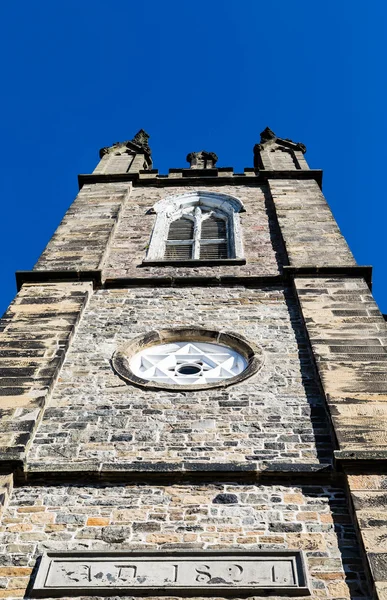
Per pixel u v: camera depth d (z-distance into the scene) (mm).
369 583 7680
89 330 13188
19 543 8430
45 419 10633
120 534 8547
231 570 7926
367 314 13000
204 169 22391
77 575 7945
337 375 11133
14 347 12180
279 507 8859
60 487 9289
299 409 10703
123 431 10344
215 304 14172
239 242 17297
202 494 9109
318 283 14328
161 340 13031
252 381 11453
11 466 9344
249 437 10133
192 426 10406
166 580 7824
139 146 25484
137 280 14984
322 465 9305
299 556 8047
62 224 18000
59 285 14594
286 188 20406
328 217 17969
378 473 9031
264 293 14508
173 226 19359
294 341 12602
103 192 20484
